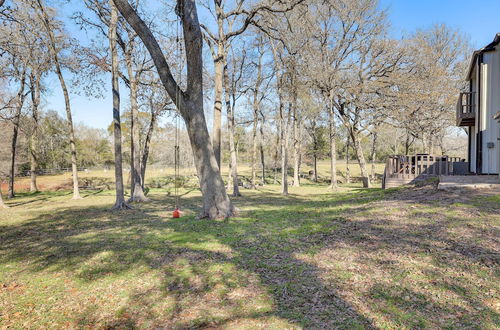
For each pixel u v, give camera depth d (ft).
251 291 13.35
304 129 119.65
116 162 45.70
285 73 69.46
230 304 12.39
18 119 70.54
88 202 57.11
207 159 29.76
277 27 58.59
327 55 68.59
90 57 57.06
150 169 141.59
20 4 50.11
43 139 123.95
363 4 63.67
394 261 14.74
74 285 15.62
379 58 65.87
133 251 20.74
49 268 18.38
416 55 63.52
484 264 13.30
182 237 23.32
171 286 14.64
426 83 61.16
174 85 28.02
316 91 76.59
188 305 12.64
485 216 18.93
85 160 155.43
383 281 12.99
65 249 22.50
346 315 10.79
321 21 67.26
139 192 56.18
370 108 67.10
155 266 17.43
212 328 10.75
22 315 12.65
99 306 13.23
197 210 41.04
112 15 45.78
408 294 11.82
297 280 13.93
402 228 19.20
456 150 115.03
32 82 76.13
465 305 10.75
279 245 19.29
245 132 144.97
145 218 35.60
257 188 88.79
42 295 14.56
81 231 29.19
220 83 44.55
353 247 17.29
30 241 25.76
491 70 39.81
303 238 20.29
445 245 15.71
